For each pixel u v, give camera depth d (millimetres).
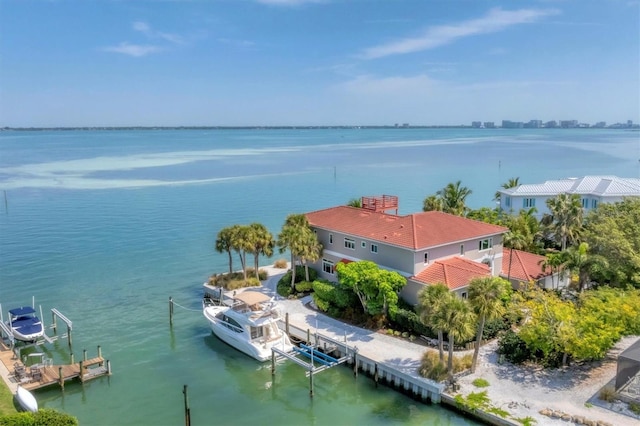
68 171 167375
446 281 40812
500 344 36812
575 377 33219
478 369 34656
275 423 31500
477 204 108062
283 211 101750
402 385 34312
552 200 61094
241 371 38375
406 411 32312
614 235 44469
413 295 42844
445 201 66562
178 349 42031
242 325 40844
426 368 33781
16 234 81875
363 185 136375
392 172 166375
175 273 62812
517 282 48438
